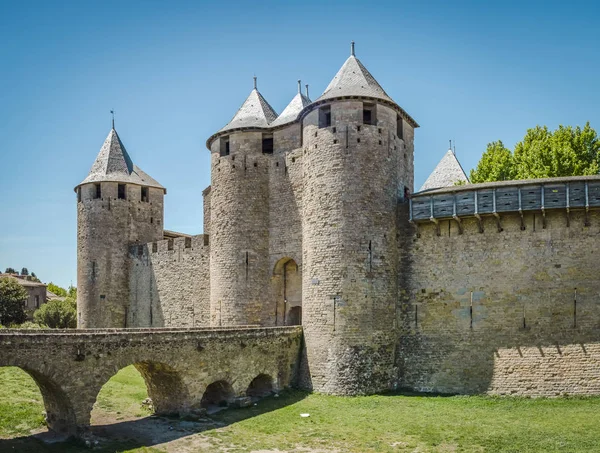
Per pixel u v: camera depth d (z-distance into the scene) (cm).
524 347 2645
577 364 2542
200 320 3888
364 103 2981
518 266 2711
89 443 1939
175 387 2370
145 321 4297
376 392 2758
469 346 2755
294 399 2667
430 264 2898
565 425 2070
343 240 2836
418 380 2830
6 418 2197
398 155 3108
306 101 3569
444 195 2856
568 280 2617
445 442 1962
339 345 2772
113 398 2644
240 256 3362
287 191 3369
